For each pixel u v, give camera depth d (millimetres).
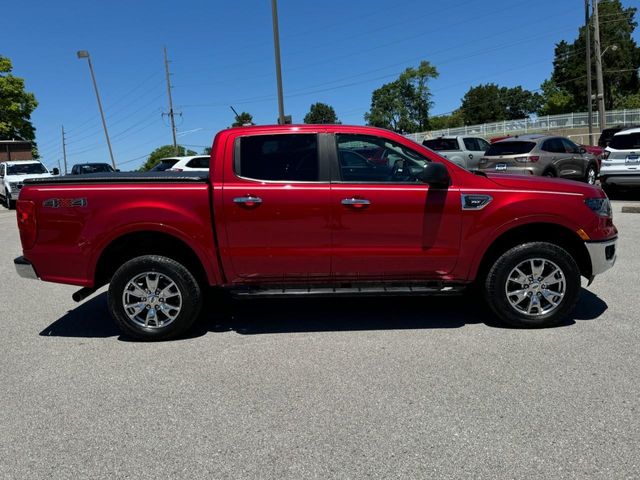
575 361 3971
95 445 3043
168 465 2828
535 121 57938
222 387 3740
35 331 5121
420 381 3725
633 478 2602
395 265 4625
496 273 4648
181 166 16688
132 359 4320
